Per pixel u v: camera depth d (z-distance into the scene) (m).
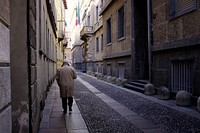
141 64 16.05
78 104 9.83
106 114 7.82
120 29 19.61
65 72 7.94
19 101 4.04
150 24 12.62
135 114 7.74
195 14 8.74
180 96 8.84
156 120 6.85
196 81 8.73
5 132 2.13
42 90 8.00
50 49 17.08
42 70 8.20
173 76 10.59
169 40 10.70
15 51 4.09
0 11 2.04
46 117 7.30
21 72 4.07
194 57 8.85
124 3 17.84
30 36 4.18
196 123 6.39
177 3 10.13
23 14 4.13
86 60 42.44
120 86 17.48
